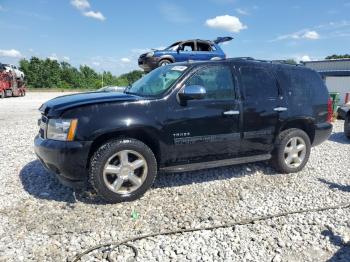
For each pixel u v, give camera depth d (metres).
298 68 5.85
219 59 5.16
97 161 4.09
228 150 5.02
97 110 4.12
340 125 12.38
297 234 3.60
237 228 3.71
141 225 3.73
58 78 60.59
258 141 5.25
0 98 25.14
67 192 4.59
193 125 4.60
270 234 3.60
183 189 4.84
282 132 5.54
